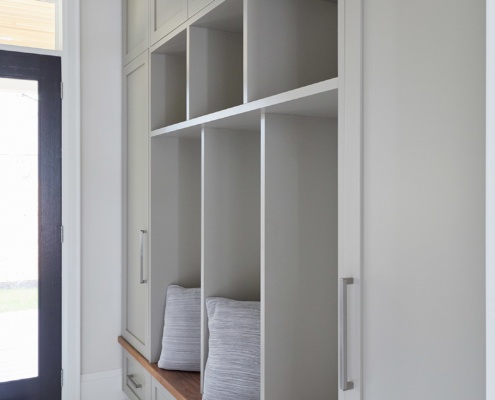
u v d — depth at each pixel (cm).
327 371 182
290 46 183
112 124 299
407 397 116
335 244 183
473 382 100
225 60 228
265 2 179
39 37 284
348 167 132
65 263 287
